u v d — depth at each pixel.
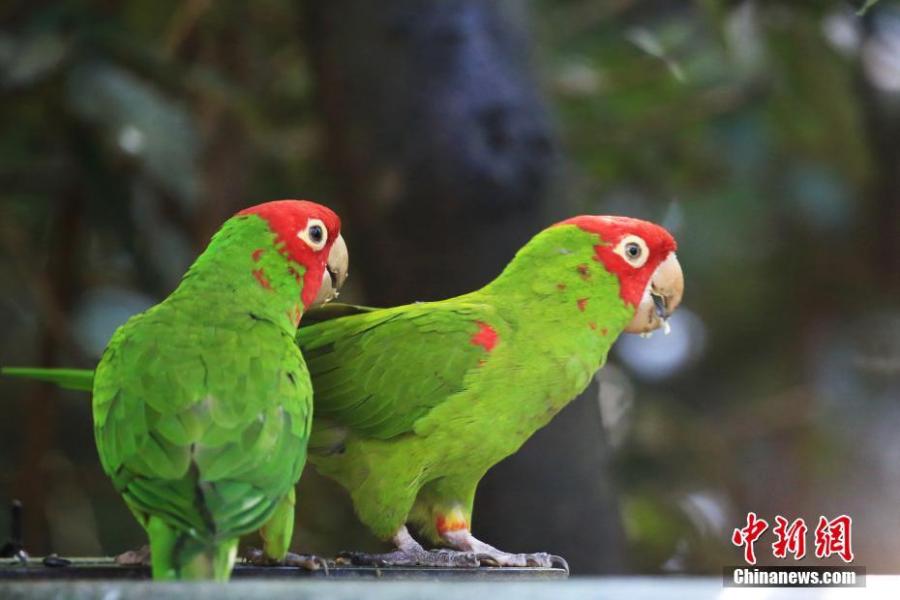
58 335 12.84
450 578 7.06
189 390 6.35
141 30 13.91
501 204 10.45
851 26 13.64
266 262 7.23
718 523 15.54
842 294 16.98
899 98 15.24
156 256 12.40
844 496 16.02
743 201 15.55
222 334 6.73
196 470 6.08
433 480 7.84
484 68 10.59
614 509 10.70
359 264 11.03
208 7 13.73
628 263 8.01
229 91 12.08
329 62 10.88
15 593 4.82
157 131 11.19
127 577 6.23
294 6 12.52
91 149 12.05
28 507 13.14
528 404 7.76
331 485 14.27
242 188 13.48
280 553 6.64
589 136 14.66
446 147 10.44
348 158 10.82
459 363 7.59
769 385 17.41
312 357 7.73
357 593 4.82
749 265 17.11
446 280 10.52
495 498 10.45
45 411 13.29
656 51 14.29
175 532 5.95
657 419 15.89
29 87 11.94
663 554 15.12
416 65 10.60
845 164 13.99
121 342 6.70
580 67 14.44
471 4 10.73
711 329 17.42
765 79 13.67
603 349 8.02
